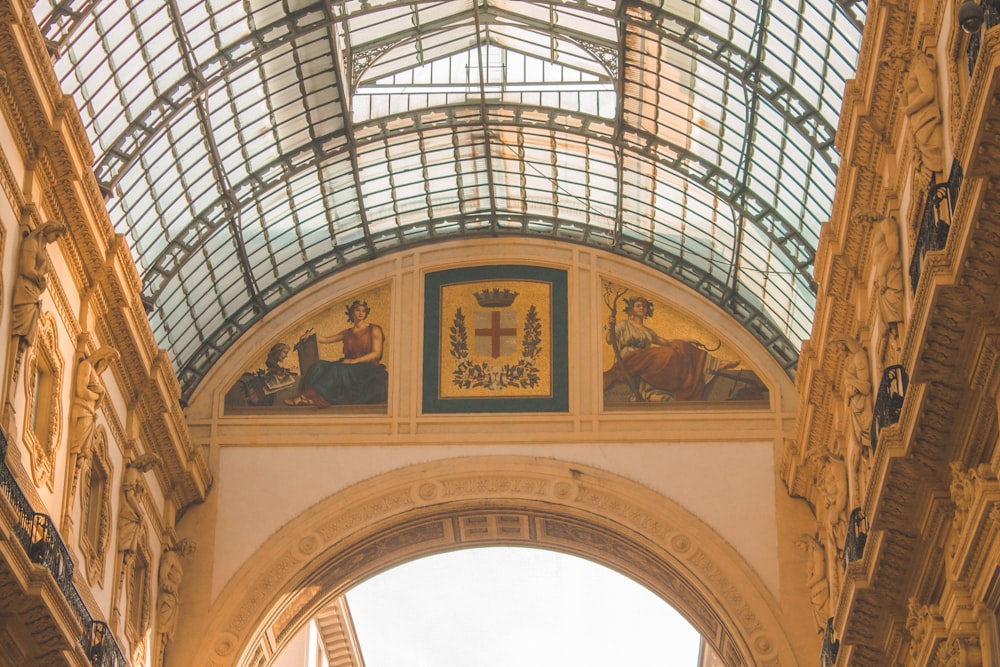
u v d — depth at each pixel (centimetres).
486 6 3706
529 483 3941
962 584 2419
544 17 3700
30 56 2556
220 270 4103
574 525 4006
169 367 3478
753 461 3941
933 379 2297
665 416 3997
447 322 4150
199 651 3778
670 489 3916
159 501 3719
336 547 3912
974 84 1920
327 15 3512
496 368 4078
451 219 4362
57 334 2869
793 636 3750
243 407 4053
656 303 4175
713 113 3772
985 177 1988
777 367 4069
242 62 3478
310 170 4050
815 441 3644
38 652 2569
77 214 2870
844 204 3027
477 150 4191
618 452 3966
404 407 4034
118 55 3189
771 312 4106
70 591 2719
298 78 3719
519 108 4003
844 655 3069
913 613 2705
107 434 3225
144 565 3600
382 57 3797
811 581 3709
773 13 3291
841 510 3400
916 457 2458
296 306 4197
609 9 3528
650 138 3972
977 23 1931
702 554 3844
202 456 3859
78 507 2988
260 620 3831
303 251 4312
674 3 3444
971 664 2406
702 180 3981
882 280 2766
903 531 2623
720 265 4153
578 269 4225
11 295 2591
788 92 3450
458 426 4006
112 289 3092
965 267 2114
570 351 4094
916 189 2564
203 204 3888
